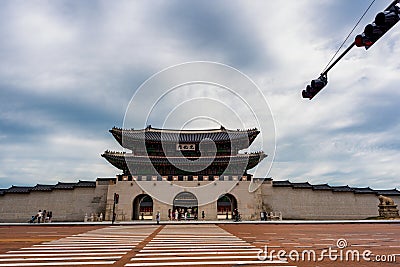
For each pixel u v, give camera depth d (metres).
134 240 15.76
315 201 46.75
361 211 46.91
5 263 9.37
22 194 44.41
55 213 43.69
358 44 8.99
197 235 18.61
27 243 14.58
